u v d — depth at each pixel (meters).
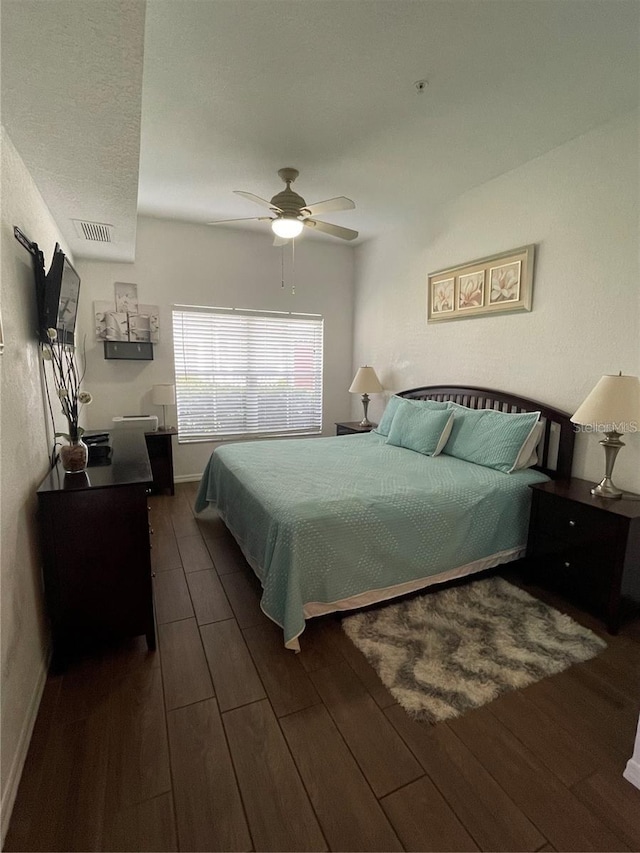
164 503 3.91
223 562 2.78
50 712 1.58
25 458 1.70
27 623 1.57
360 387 4.44
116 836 1.17
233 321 4.63
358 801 1.27
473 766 1.38
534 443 2.78
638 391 2.12
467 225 3.42
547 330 2.84
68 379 2.77
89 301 3.98
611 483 2.29
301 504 2.10
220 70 1.93
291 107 2.23
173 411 4.45
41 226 2.31
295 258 4.82
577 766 1.39
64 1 1.08
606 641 2.00
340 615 2.14
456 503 2.31
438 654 1.88
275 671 1.80
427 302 3.91
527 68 1.94
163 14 1.61
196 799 1.27
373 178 3.13
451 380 3.71
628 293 2.37
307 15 1.63
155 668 1.82
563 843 1.16
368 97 2.15
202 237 4.32
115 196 2.34
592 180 2.50
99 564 1.80
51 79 1.38
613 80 2.03
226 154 2.73
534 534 2.47
